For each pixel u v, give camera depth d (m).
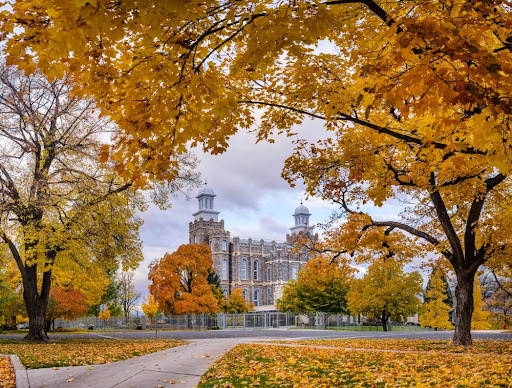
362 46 6.90
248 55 4.66
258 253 107.81
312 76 7.95
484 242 16.86
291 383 7.74
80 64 4.72
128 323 65.31
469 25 4.42
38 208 20.34
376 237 17.64
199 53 5.34
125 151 5.73
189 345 19.69
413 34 4.08
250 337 31.83
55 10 3.92
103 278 39.19
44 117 21.08
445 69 4.07
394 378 7.87
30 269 24.02
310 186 12.56
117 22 4.11
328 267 20.44
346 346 17.66
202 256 57.00
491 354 12.69
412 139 7.38
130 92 5.32
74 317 53.91
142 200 22.55
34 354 14.33
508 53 4.94
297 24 4.41
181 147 5.81
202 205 110.00
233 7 4.71
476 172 11.51
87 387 7.93
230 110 6.50
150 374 9.41
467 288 17.23
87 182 20.48
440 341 19.08
